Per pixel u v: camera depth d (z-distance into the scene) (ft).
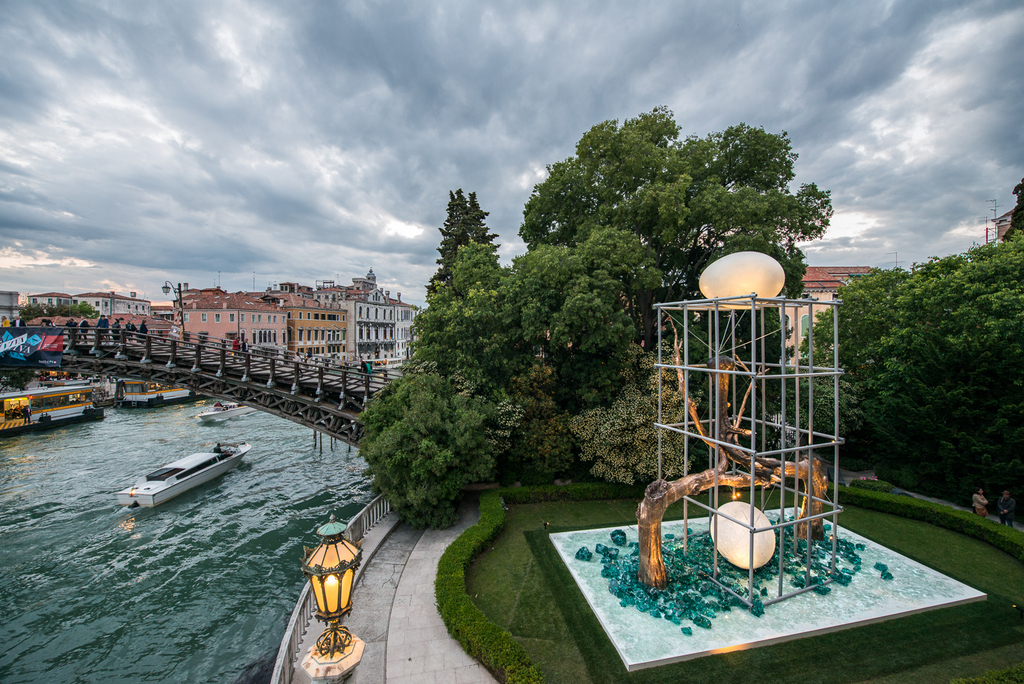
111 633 43.32
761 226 61.52
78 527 67.87
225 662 39.06
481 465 54.39
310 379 81.30
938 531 48.88
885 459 64.85
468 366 64.03
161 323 210.38
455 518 54.90
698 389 63.72
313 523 68.49
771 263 35.19
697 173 68.08
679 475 55.62
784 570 39.75
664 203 59.82
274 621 44.80
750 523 34.01
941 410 56.29
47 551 60.08
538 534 49.26
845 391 70.85
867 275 78.79
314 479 90.22
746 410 70.28
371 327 276.82
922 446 58.90
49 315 182.19
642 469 54.80
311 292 273.13
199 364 77.46
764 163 70.18
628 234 62.08
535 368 63.26
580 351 66.23
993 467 51.31
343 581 19.85
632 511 56.54
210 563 56.39
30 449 113.70
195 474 84.79
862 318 71.77
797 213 64.44
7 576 53.72
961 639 31.17
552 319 59.36
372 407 60.08
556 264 60.23
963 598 35.50
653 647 30.25
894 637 31.40
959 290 56.65
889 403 60.18
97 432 132.67
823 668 28.66
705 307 38.96
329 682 19.66
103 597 49.16
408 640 33.53
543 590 38.73
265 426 143.54
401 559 46.70
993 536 45.03
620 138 66.95
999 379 52.95
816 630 31.78
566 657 30.63
